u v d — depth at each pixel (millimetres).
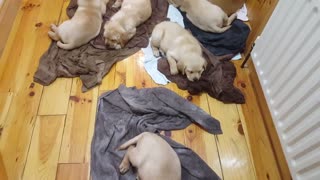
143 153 1207
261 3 1765
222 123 1539
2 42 1748
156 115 1518
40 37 1812
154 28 1768
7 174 1269
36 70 1661
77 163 1357
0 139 1411
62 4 2020
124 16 1757
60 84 1620
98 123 1469
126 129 1448
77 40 1698
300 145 1100
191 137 1474
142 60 1752
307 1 1062
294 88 1146
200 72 1623
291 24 1175
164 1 2039
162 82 1663
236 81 1715
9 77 1632
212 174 1341
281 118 1242
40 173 1318
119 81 1658
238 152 1446
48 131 1449
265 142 1489
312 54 1034
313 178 1027
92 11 1730
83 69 1646
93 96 1588
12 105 1526
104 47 1760
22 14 1927
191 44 1656
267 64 1381
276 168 1409
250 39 1809
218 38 1834
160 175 1146
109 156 1359
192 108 1549
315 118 1007
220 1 1923
